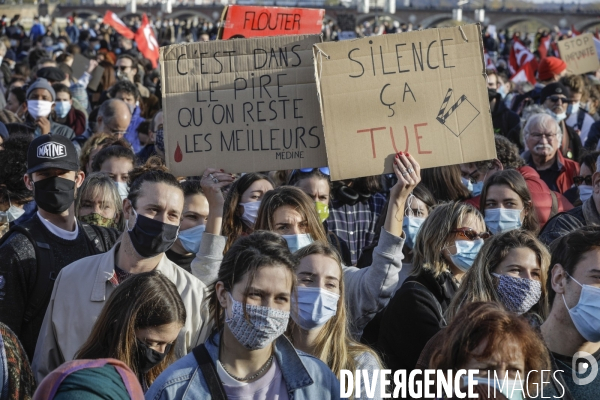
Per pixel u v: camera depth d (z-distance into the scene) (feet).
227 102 15.92
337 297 13.33
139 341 11.93
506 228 19.17
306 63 15.79
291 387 11.16
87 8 271.90
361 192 22.35
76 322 14.05
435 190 22.00
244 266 11.00
